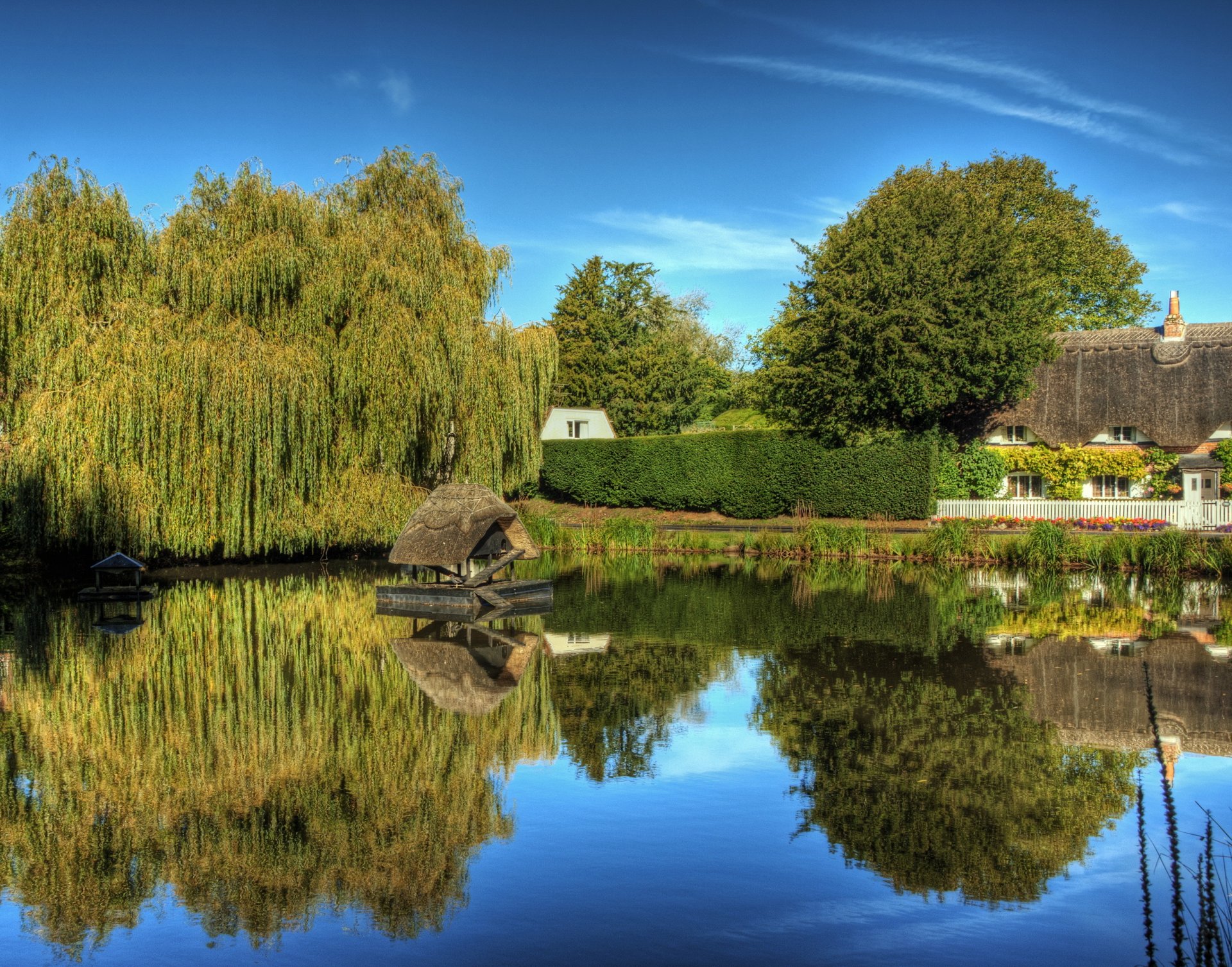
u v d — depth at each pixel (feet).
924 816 25.76
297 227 74.02
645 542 106.52
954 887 21.70
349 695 38.34
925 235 126.31
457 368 77.25
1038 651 46.29
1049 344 124.77
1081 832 24.64
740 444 136.56
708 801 26.84
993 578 78.33
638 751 31.14
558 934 19.69
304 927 20.16
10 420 69.46
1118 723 33.91
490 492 64.95
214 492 68.13
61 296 67.15
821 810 26.12
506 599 64.13
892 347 123.24
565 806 26.53
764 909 20.72
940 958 18.58
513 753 31.01
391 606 62.03
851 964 18.43
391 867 22.91
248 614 58.59
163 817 26.03
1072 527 109.50
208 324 69.36
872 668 42.96
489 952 18.98
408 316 74.23
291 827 25.27
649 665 43.80
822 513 129.80
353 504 72.64
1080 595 67.41
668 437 144.15
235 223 72.69
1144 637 50.06
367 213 83.20
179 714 35.73
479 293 87.25
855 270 128.98
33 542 64.90
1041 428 131.34
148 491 65.72
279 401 68.64
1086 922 20.07
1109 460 126.00
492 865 22.95
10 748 31.83
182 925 20.33
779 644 48.44
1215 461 119.85
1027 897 21.22
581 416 182.19
